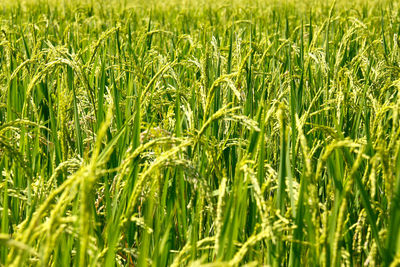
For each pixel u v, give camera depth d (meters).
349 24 6.33
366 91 2.86
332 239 1.61
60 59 2.48
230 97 2.86
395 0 9.35
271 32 7.09
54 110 2.98
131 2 12.86
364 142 2.16
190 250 1.86
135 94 3.18
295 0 10.90
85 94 3.21
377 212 2.02
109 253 1.66
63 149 2.22
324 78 3.27
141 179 1.64
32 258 1.81
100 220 2.04
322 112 2.80
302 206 1.65
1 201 2.21
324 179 2.43
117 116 2.51
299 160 2.54
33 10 10.20
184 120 2.67
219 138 2.59
